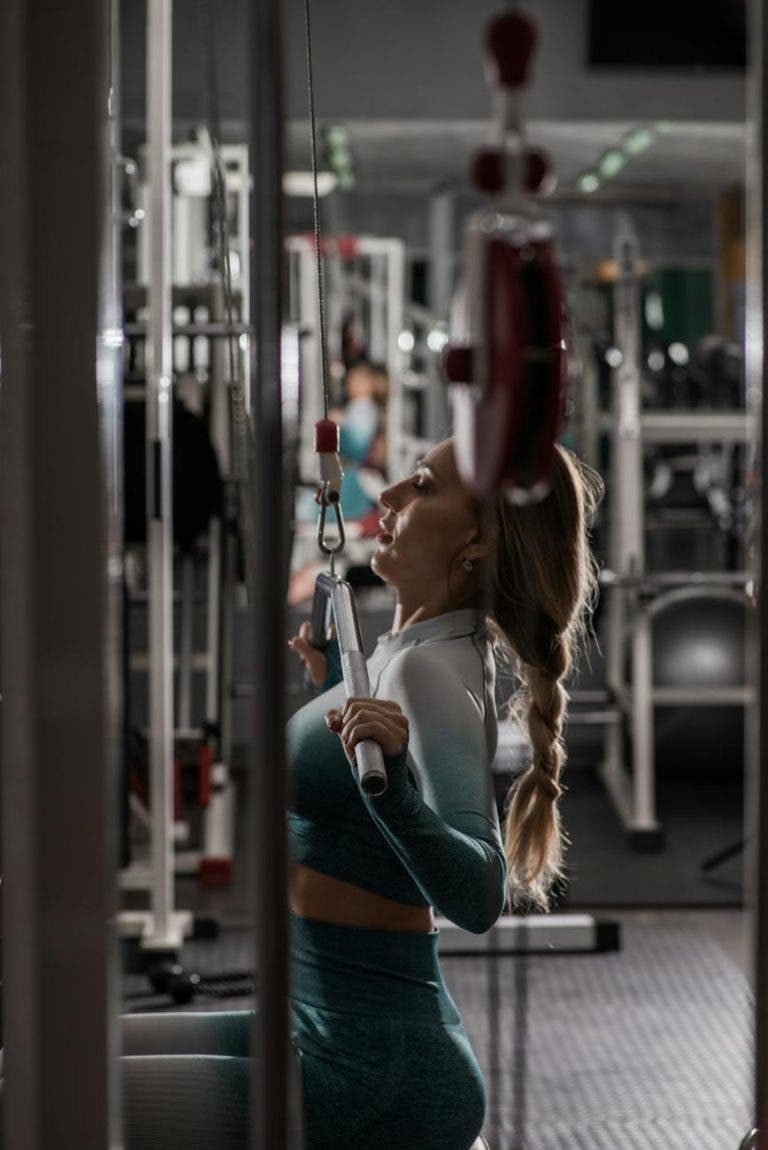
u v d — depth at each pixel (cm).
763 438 118
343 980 172
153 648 399
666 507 1014
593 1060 339
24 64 117
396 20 709
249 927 435
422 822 157
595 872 493
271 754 115
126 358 434
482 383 104
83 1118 124
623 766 584
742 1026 365
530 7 724
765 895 119
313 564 736
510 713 197
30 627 121
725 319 1022
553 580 184
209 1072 169
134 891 463
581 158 853
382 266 942
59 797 122
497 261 102
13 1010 123
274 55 112
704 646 556
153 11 383
